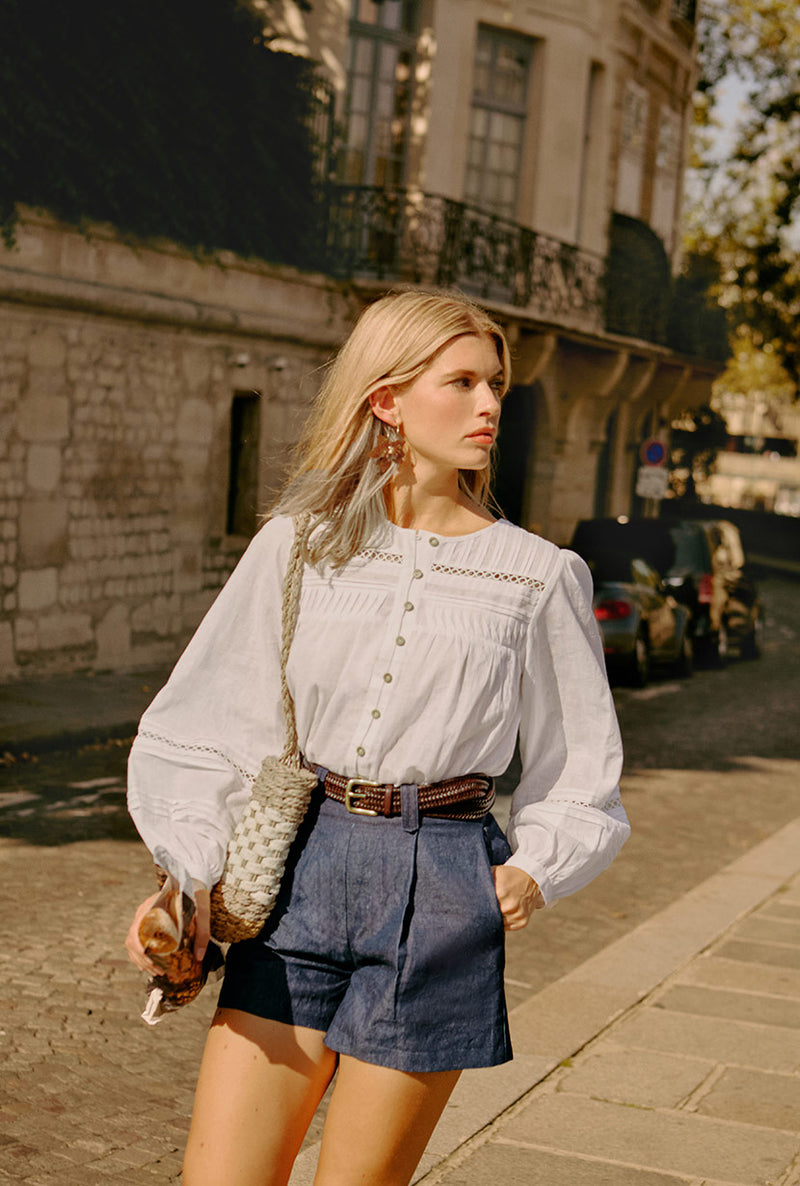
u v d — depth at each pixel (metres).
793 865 7.54
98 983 5.04
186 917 1.94
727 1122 3.89
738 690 15.97
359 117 19.17
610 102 23.64
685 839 8.38
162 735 2.18
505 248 19.48
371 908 2.06
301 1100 2.07
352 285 16.86
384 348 2.16
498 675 2.13
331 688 2.12
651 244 24.59
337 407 2.21
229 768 2.19
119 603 13.54
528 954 5.88
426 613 2.12
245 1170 2.02
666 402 27.34
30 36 11.20
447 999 2.05
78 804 8.19
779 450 73.75
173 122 13.19
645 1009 4.95
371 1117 2.03
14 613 12.20
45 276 11.96
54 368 12.38
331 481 2.19
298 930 2.08
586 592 2.24
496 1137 3.72
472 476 2.31
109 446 13.20
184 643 14.59
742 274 33.19
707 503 49.81
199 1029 4.69
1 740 9.59
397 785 2.10
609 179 24.31
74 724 10.34
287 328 15.55
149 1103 4.02
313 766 2.17
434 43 19.73
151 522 13.90
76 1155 3.63
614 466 26.14
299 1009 2.07
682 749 11.68
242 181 14.70
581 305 21.58
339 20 17.27
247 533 15.64
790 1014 4.95
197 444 14.48
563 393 22.80
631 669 15.09
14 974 5.05
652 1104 4.01
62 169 11.83
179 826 2.12
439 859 2.07
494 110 21.23
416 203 17.70
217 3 13.85
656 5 25.03
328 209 16.73
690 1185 3.45
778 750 11.98
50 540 12.55
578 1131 3.79
